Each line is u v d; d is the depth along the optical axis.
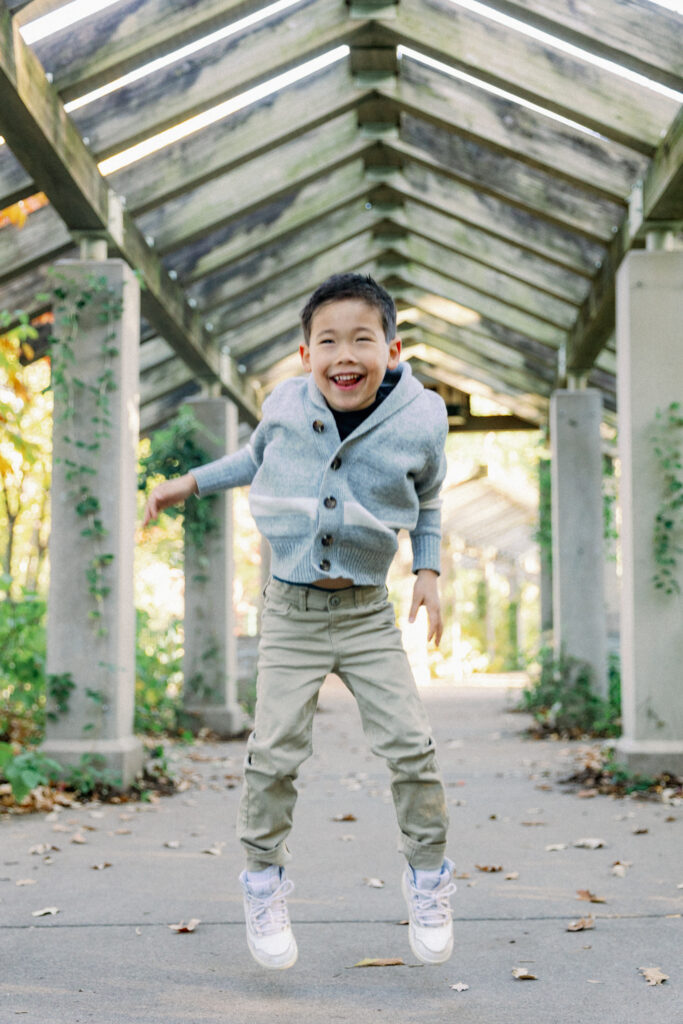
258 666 2.21
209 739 7.83
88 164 4.84
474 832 4.16
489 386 10.96
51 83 4.29
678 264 5.42
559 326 8.03
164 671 7.65
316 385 2.12
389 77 5.56
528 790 5.34
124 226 5.48
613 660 9.45
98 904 2.99
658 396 5.41
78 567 5.25
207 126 5.51
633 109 4.91
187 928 2.69
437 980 2.29
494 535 21.22
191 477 2.22
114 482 5.27
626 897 3.05
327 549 2.06
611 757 5.69
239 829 2.18
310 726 2.18
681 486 5.30
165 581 11.12
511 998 2.16
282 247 7.34
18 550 10.86
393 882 3.29
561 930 2.70
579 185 5.58
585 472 8.55
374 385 2.04
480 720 9.73
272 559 2.21
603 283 6.43
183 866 3.52
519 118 5.54
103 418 5.28
